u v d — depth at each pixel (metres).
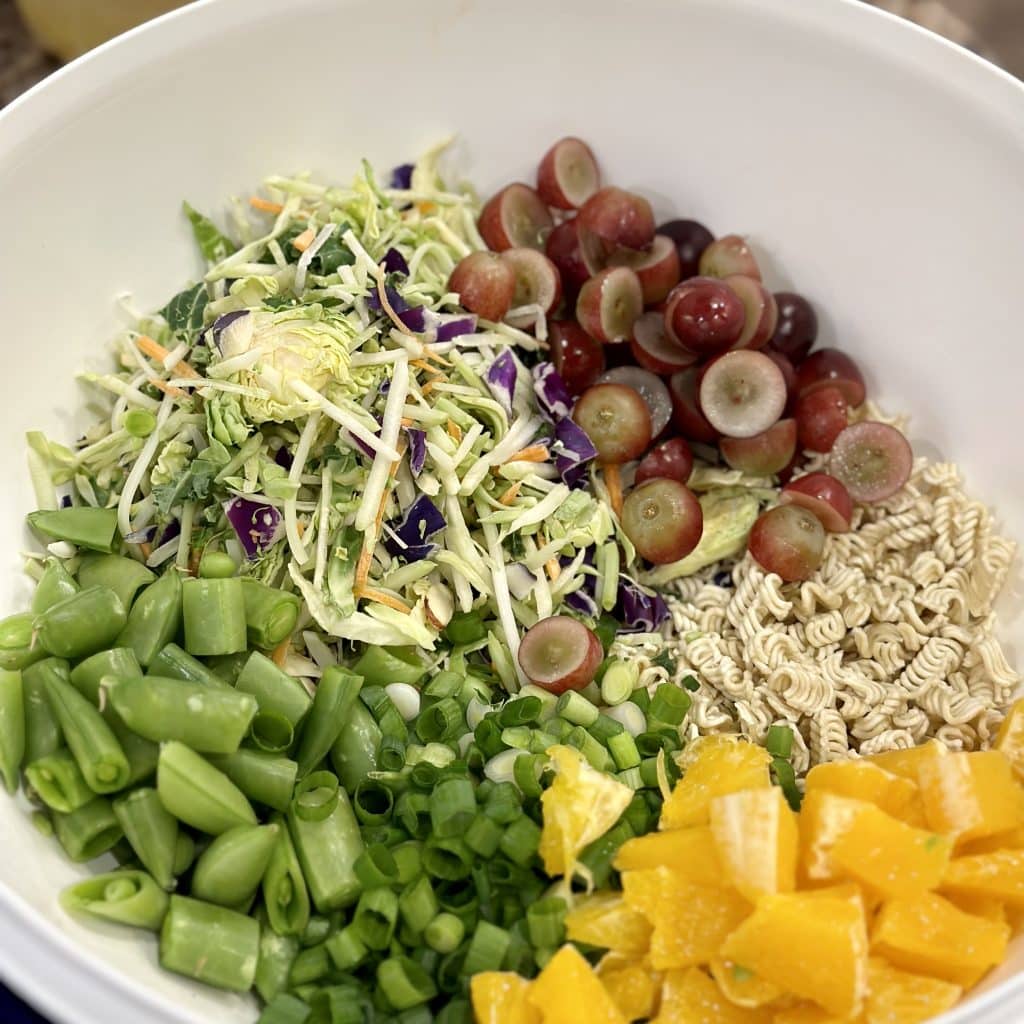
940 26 0.42
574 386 0.32
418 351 0.29
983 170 0.29
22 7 0.39
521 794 0.26
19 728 0.24
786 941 0.22
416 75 0.32
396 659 0.28
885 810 0.24
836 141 0.31
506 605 0.29
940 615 0.30
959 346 0.31
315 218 0.31
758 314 0.32
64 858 0.24
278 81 0.31
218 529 0.29
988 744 0.29
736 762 0.25
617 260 0.33
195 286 0.31
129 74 0.28
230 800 0.24
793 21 0.30
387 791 0.26
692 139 0.32
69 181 0.29
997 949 0.23
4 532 0.28
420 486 0.29
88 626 0.25
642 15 0.31
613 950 0.23
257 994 0.24
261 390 0.28
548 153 0.33
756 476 0.32
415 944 0.24
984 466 0.31
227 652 0.26
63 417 0.29
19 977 0.21
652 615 0.31
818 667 0.30
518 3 0.31
